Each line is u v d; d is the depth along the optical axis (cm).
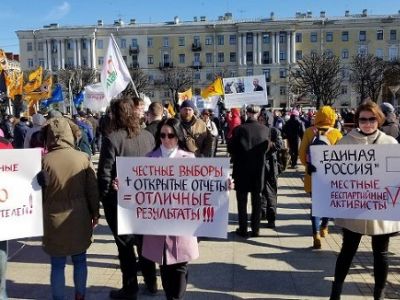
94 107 1653
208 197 421
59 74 8219
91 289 518
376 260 449
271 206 773
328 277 549
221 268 580
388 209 435
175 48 9606
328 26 9256
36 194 427
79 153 442
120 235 472
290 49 9275
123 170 430
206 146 700
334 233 740
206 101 2111
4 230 420
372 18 9156
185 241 423
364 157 436
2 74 1805
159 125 439
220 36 9500
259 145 707
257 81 1573
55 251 431
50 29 9644
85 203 440
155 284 503
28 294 508
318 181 450
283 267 584
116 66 880
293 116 1556
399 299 480
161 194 426
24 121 1284
